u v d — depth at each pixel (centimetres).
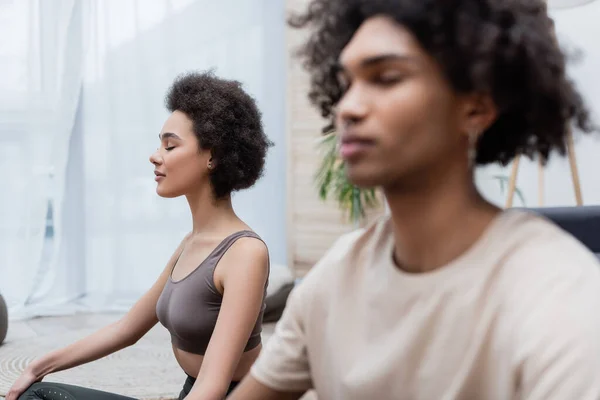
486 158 62
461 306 55
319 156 497
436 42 53
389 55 54
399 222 59
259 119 148
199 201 141
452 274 56
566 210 282
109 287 495
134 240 499
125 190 498
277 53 520
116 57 494
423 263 59
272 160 521
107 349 148
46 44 477
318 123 498
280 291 407
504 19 53
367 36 55
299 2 500
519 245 55
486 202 60
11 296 476
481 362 54
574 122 59
